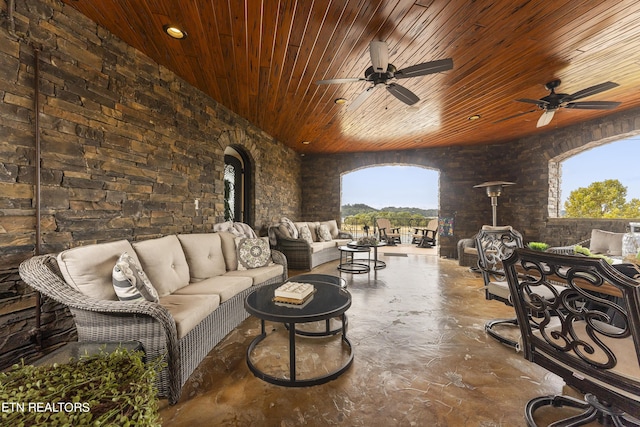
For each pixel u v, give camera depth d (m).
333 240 6.34
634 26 2.19
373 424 1.39
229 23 2.17
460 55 2.60
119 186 2.46
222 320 2.26
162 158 2.93
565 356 1.22
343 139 5.89
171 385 1.51
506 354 2.07
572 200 5.31
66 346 1.41
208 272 2.74
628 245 1.99
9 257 1.73
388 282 4.19
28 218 1.83
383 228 9.12
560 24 2.16
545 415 1.46
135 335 1.54
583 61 2.73
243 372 1.84
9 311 1.73
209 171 3.69
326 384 1.71
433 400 1.57
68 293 1.49
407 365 1.92
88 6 2.03
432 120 4.58
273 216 5.87
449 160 6.63
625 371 1.06
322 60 2.71
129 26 2.26
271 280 3.07
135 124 2.61
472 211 6.46
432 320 2.72
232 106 4.02
